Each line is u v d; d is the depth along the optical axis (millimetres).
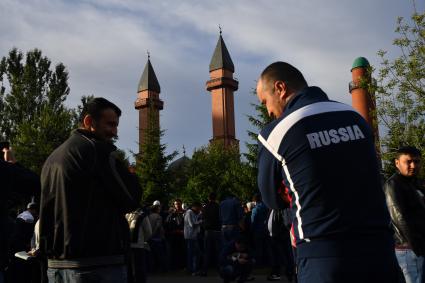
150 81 80438
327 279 2090
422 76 18375
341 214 2129
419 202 4594
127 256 3006
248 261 9820
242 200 26797
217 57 77750
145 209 8609
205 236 13398
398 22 18938
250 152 24594
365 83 19875
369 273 2100
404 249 4617
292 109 2328
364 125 2379
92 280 2811
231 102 76688
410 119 18438
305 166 2178
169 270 14891
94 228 2854
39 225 2961
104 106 3123
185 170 45562
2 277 3424
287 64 2537
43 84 43500
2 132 41219
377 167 2314
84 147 2889
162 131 37906
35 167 32438
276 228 2900
